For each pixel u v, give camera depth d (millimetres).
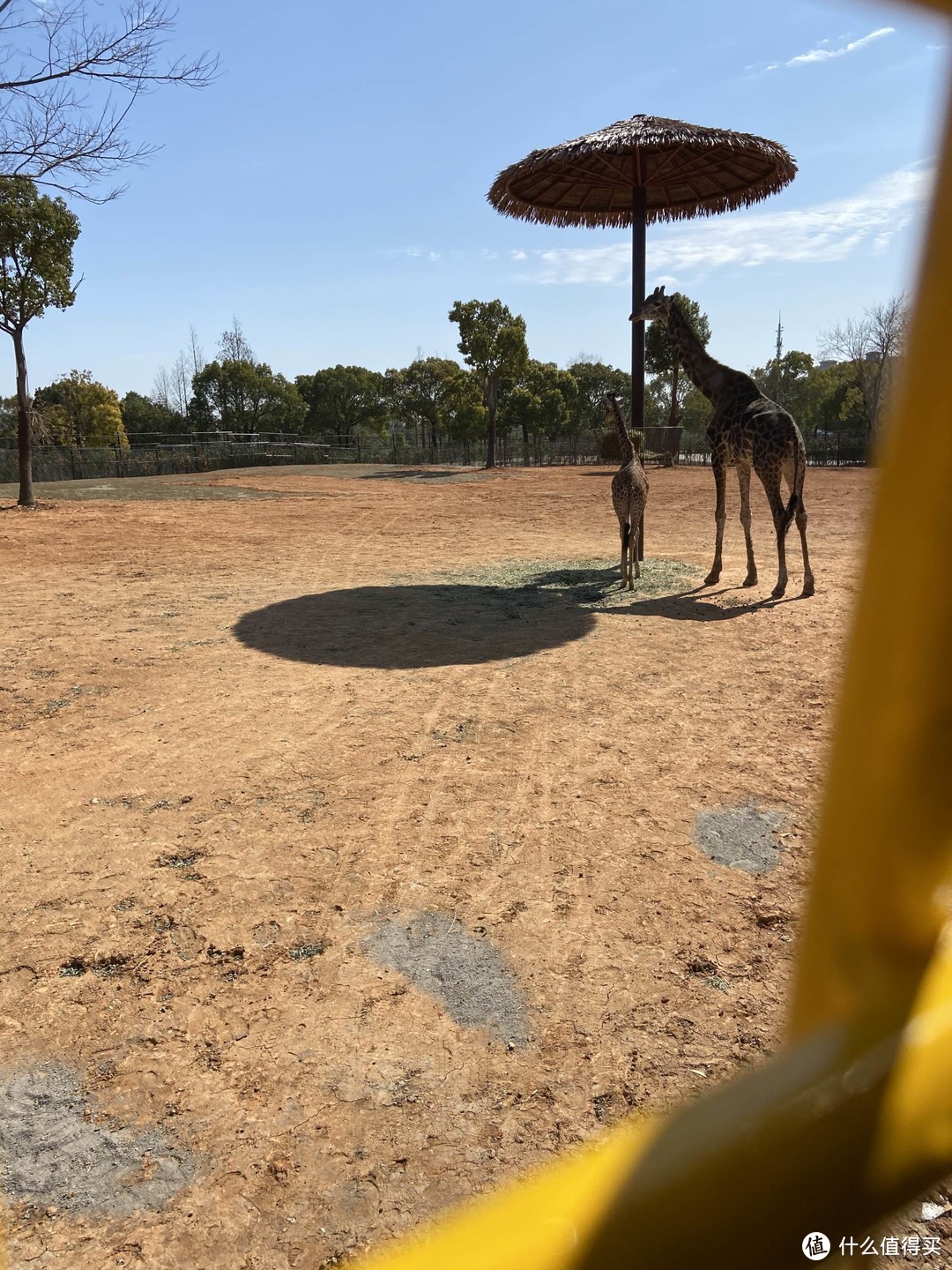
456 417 47094
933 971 594
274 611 8969
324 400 75375
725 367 9695
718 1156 449
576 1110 2373
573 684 6367
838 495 21688
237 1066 2570
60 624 8367
